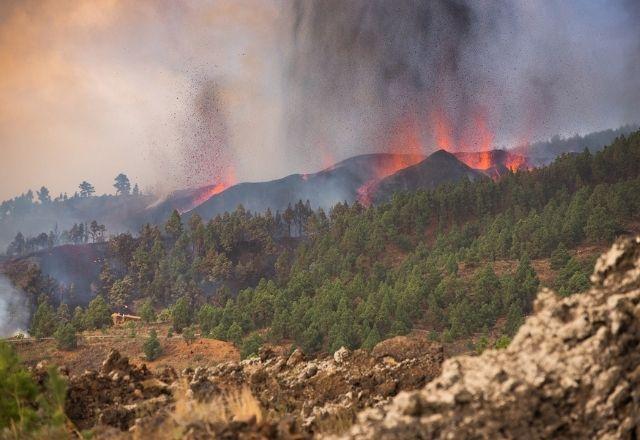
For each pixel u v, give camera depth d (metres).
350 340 152.62
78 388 13.30
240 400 12.05
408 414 7.14
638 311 7.76
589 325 7.84
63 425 10.37
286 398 13.86
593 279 8.93
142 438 9.67
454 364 8.15
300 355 16.88
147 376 15.27
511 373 7.69
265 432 8.80
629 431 7.38
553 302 8.39
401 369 14.38
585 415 7.40
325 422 11.16
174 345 135.38
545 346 7.89
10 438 10.17
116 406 12.87
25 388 11.00
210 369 16.84
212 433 8.83
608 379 7.46
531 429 7.26
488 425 7.06
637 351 7.64
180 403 11.56
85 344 135.62
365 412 7.62
